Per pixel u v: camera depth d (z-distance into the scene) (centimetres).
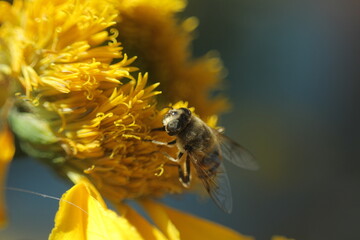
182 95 19
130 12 18
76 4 17
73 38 17
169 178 17
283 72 29
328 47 30
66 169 17
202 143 18
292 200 29
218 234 18
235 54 26
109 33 18
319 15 29
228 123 28
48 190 25
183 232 17
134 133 17
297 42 29
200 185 18
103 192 17
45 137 17
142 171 17
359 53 31
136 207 19
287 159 29
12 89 17
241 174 29
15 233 24
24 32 17
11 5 18
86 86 16
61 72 17
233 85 27
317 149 31
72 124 17
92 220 16
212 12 25
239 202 29
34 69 17
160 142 17
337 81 31
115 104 16
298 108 30
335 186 30
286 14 28
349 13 30
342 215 30
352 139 31
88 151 17
